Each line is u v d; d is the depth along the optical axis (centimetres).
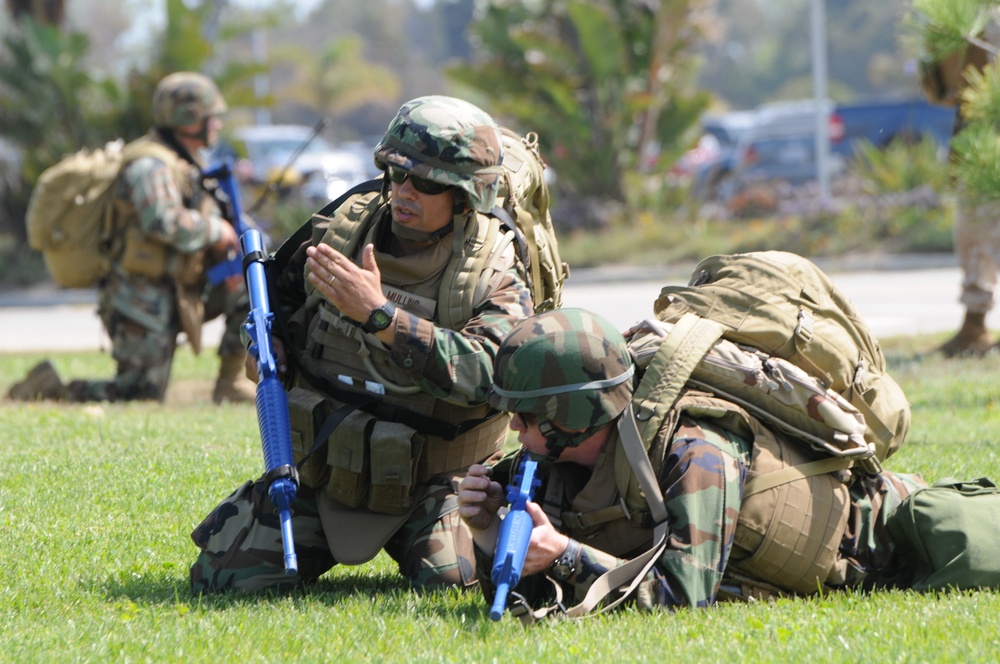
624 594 1402
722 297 1548
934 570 1547
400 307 1603
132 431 2827
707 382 1492
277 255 1733
